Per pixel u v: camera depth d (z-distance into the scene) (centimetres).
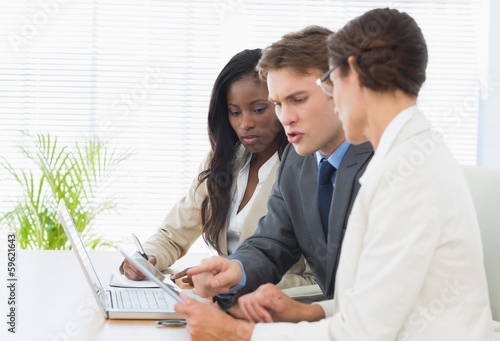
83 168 429
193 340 144
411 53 132
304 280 221
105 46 462
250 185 242
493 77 464
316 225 191
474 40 472
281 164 206
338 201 179
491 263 192
